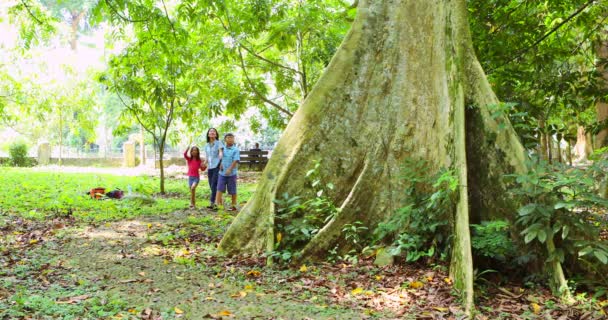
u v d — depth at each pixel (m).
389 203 7.00
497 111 6.25
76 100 27.06
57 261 6.59
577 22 10.04
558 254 5.39
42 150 29.66
